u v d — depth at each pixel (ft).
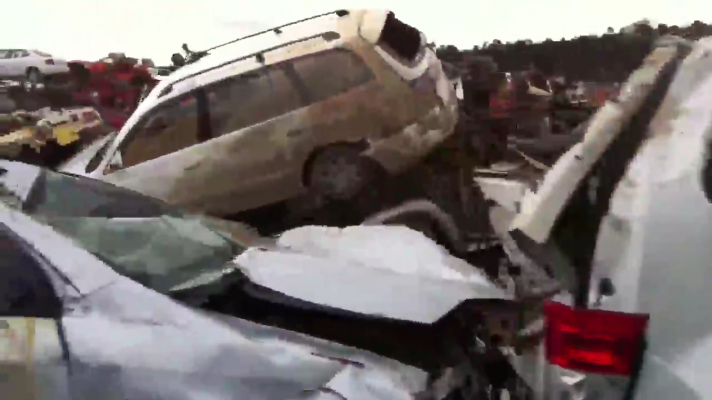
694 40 7.27
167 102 18.01
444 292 8.55
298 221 17.43
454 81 21.71
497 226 14.03
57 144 23.93
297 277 8.91
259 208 17.56
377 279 9.00
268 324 7.81
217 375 6.70
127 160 18.20
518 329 7.48
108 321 7.12
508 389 7.22
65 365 6.87
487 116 21.63
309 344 7.23
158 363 6.79
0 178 9.51
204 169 17.63
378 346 7.73
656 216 6.02
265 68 17.54
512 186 16.44
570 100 22.79
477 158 18.57
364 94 17.13
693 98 6.47
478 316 8.00
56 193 9.43
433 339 7.86
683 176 6.05
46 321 7.14
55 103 34.88
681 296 5.79
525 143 20.06
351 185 17.28
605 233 6.26
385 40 17.46
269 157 17.39
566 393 6.23
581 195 6.67
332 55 17.30
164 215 10.02
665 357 5.80
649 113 6.66
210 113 17.72
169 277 8.36
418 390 6.89
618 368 5.97
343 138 17.24
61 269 7.41
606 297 6.10
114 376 6.77
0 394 6.91
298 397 6.54
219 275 8.56
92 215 9.20
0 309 7.24
